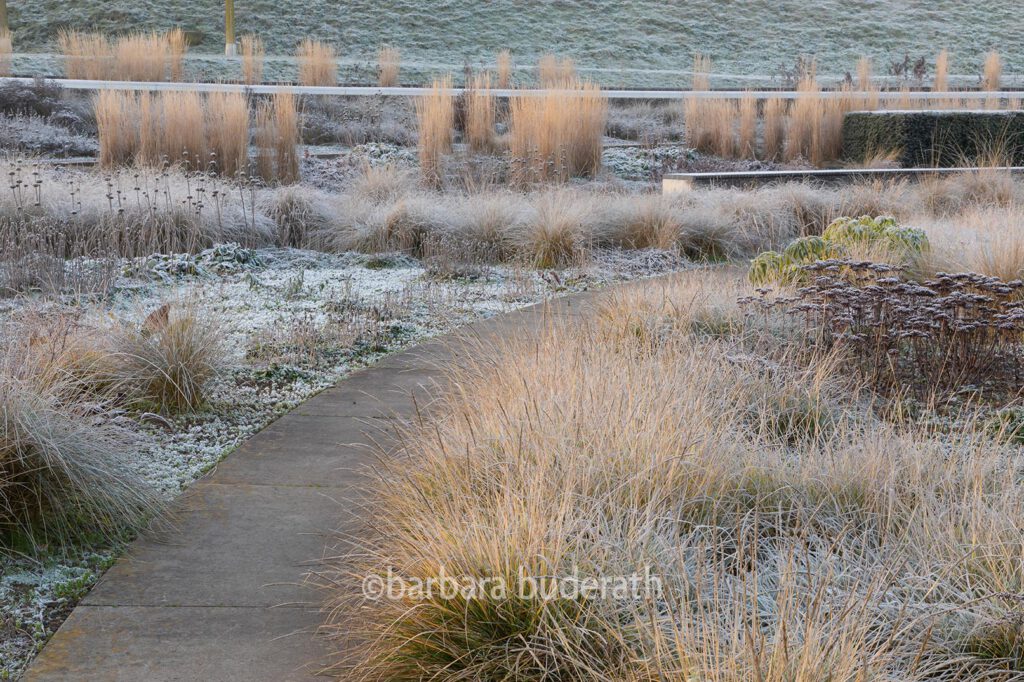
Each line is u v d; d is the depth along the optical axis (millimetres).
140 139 14219
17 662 3182
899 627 2930
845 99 18766
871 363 6082
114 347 5605
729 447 4164
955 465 4184
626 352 5281
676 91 25953
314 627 3350
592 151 15562
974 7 46094
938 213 12602
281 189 11828
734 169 17031
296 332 7113
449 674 2910
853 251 8227
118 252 9414
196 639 3266
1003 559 3275
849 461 4160
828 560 3180
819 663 2566
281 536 4051
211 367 5746
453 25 40188
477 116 16906
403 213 10938
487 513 3453
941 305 6008
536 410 4082
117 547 3984
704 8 43594
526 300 8609
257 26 38438
